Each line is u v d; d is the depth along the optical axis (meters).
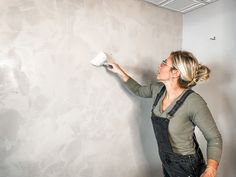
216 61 1.70
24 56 1.26
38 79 1.30
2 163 1.20
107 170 1.57
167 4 1.79
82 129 1.46
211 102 1.72
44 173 1.32
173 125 1.19
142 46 1.75
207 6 1.78
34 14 1.29
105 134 1.56
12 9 1.22
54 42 1.35
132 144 1.69
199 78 1.26
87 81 1.47
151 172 1.79
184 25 1.97
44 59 1.32
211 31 1.74
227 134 1.60
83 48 1.46
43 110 1.32
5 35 1.21
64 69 1.38
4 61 1.21
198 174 1.21
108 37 1.56
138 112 1.72
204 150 1.74
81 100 1.45
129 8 1.68
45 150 1.32
